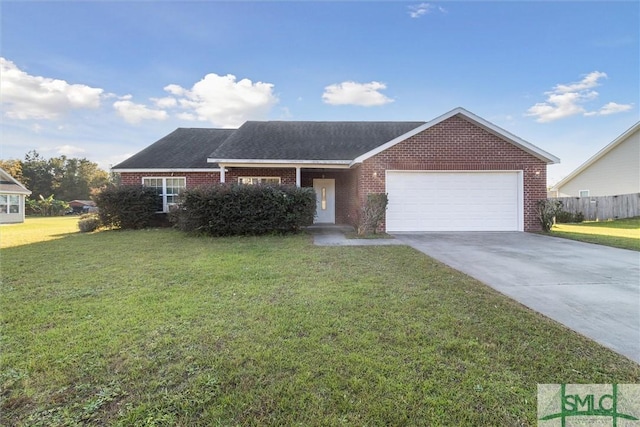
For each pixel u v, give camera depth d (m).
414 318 3.55
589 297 4.32
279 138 14.30
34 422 2.00
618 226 14.66
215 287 4.77
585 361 2.65
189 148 15.62
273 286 4.80
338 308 3.85
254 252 7.61
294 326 3.34
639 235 10.78
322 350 2.82
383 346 2.90
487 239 9.82
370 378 2.40
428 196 11.55
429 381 2.36
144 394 2.25
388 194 11.50
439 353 2.78
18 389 2.31
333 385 2.32
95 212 14.00
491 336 3.10
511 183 11.55
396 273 5.56
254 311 3.77
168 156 14.88
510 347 2.88
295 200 11.02
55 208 38.50
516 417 2.02
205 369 2.55
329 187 15.74
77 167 58.66
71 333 3.19
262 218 10.80
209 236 10.59
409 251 7.68
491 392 2.25
